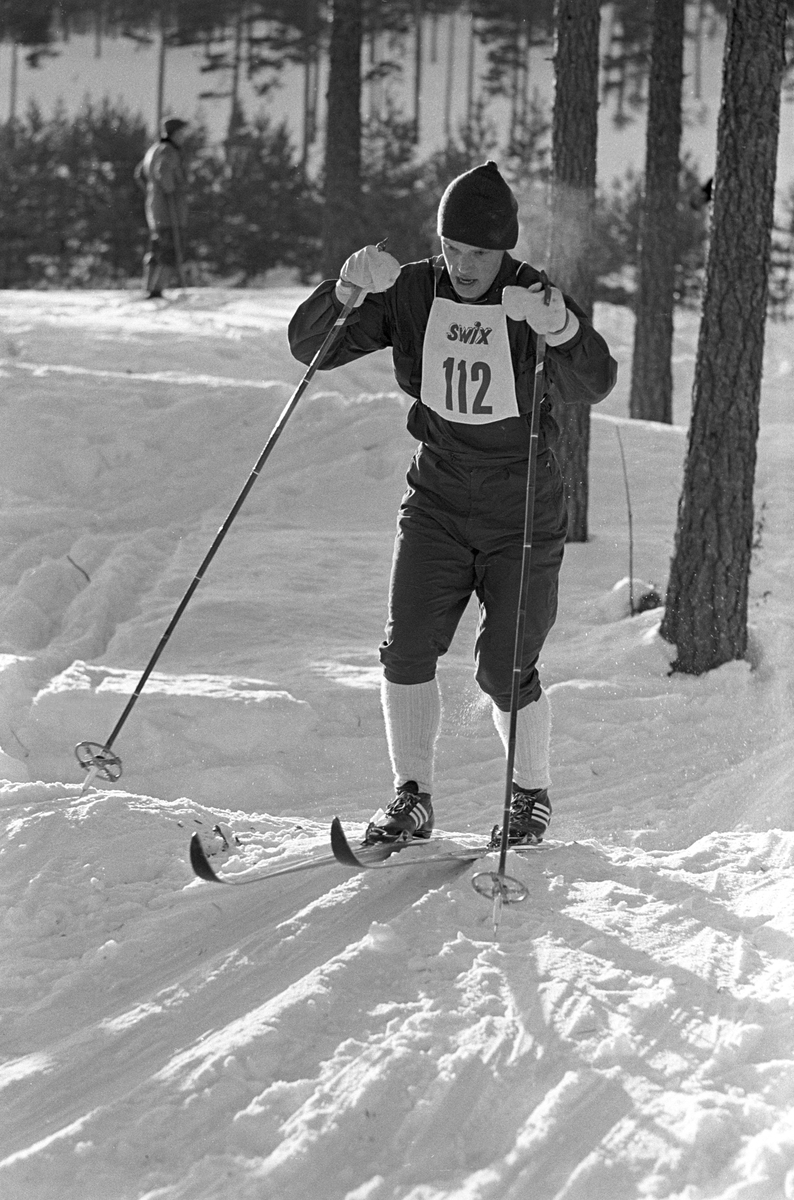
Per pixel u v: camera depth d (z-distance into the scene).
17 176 66.12
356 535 17.95
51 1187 4.74
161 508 18.92
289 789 10.77
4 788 8.52
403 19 104.12
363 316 7.21
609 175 90.56
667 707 12.58
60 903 7.04
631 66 98.25
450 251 6.75
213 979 6.10
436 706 7.60
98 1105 5.26
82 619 14.44
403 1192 4.64
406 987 5.92
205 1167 4.77
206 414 21.41
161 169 35.06
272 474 20.14
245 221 64.75
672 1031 5.58
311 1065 5.36
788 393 30.44
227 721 11.09
